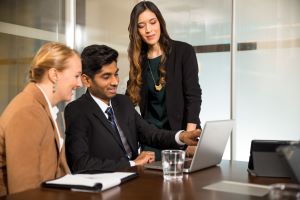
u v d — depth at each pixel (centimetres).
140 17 253
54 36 411
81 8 414
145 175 145
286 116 338
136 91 265
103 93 197
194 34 370
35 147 142
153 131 208
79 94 335
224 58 356
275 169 143
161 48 259
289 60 336
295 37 332
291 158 104
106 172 145
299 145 110
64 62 158
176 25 377
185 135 188
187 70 254
